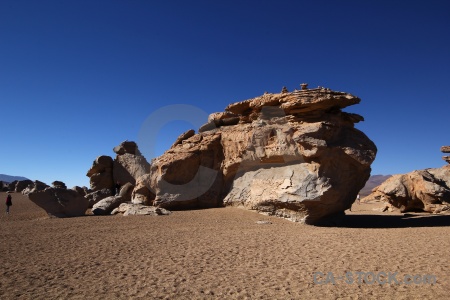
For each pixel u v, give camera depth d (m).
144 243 11.09
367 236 12.55
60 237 12.17
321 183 16.05
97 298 6.21
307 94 16.91
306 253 9.66
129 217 17.75
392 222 18.09
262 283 7.05
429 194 22.23
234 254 9.56
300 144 16.45
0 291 6.52
